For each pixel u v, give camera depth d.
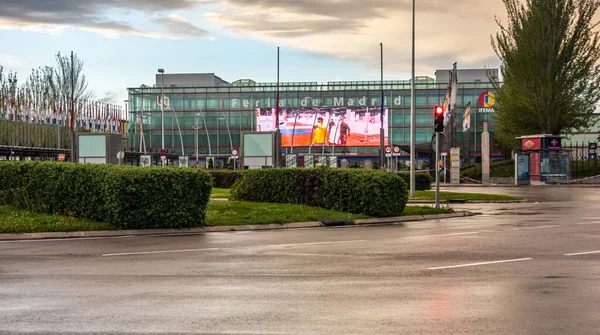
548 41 53.56
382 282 9.16
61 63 77.69
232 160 91.25
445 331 6.46
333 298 8.06
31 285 8.91
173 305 7.66
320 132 98.94
